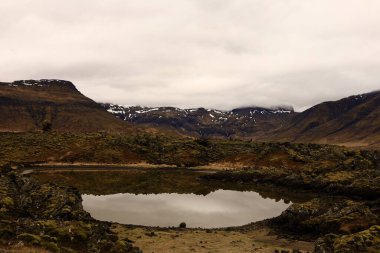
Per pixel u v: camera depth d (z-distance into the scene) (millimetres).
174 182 113938
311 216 55781
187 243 46688
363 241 37781
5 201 51125
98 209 71062
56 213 51500
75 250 32656
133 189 98375
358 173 103375
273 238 51625
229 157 160375
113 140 170125
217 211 73188
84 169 134000
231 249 44188
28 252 25891
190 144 173875
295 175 110125
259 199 88500
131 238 47531
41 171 125125
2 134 183500
